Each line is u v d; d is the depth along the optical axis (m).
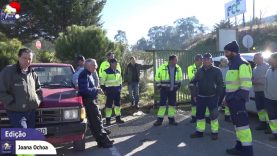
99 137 7.71
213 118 8.23
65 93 7.28
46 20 29.94
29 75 5.89
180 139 8.41
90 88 7.45
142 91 16.11
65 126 6.56
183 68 13.32
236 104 6.53
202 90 8.23
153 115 11.67
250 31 29.78
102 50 16.12
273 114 7.96
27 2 29.66
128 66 13.03
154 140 8.38
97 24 31.67
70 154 7.27
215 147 7.62
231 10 29.06
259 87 8.90
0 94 5.64
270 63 7.84
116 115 10.54
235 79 6.62
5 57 14.78
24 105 5.75
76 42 16.02
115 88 10.33
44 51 20.78
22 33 31.23
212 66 8.15
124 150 7.56
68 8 29.95
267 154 7.02
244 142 6.44
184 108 12.79
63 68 8.70
